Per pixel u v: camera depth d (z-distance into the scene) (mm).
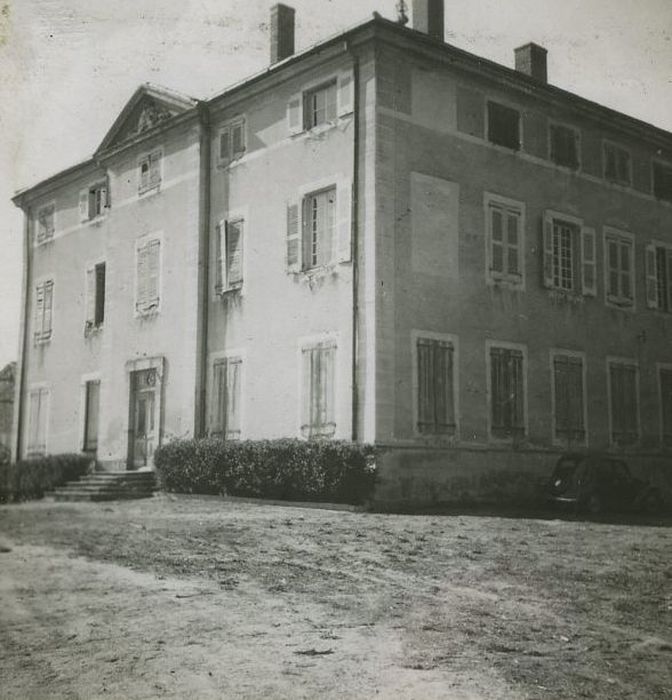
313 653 6465
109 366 23109
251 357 19000
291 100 18547
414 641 6840
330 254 17562
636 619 7734
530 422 18734
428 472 16547
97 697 5594
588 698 5711
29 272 27547
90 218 25281
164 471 19359
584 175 20828
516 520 14250
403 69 17188
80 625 7289
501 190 18797
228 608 7852
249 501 17062
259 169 19359
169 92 21500
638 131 21906
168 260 21578
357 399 16281
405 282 16719
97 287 24844
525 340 18906
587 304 20500
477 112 18500
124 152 23453
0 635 7023
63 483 21859
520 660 6449
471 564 9867
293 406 17750
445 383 17141
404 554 10414
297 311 17922
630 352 21406
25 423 26672
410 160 17109
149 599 8219
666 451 21906
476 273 18062
